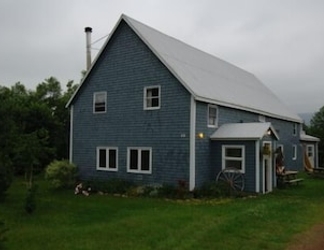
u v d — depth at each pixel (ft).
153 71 64.39
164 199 54.75
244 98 79.56
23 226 35.94
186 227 33.65
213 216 38.96
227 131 63.41
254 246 27.71
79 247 28.02
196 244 27.86
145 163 64.34
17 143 54.60
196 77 67.10
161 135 62.54
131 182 65.62
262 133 59.98
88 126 73.20
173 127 61.16
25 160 57.26
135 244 28.50
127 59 68.18
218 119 65.87
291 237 30.45
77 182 70.59
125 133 67.41
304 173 100.42
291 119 103.50
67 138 106.11
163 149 62.08
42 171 92.63
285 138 102.73
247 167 59.82
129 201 52.49
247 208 43.98
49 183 75.77
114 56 70.08
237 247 27.35
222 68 91.20
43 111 98.48
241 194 56.85
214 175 62.69
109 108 70.23
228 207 45.42
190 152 58.90
